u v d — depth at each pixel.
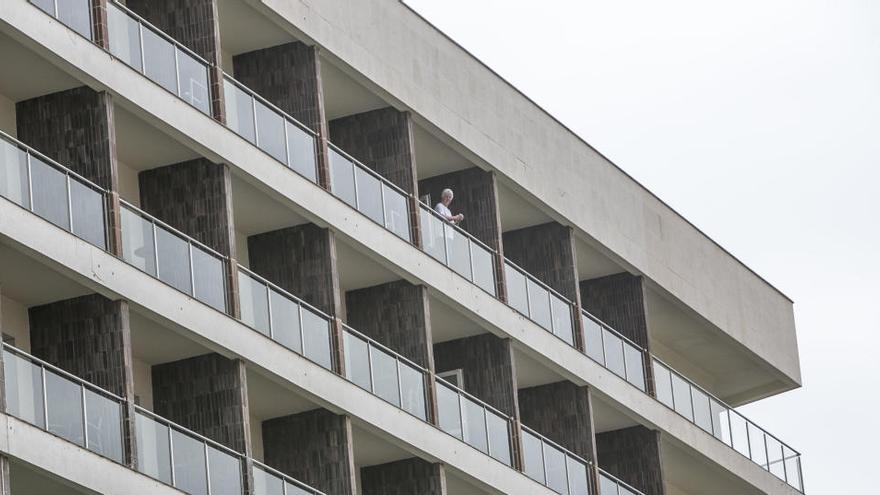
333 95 75.00
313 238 70.69
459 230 76.88
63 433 58.12
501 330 77.50
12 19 59.56
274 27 71.12
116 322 61.44
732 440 91.12
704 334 93.25
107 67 62.41
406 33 76.25
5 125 62.72
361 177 72.88
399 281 74.50
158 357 65.69
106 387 61.19
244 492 64.25
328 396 68.56
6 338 62.00
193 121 65.44
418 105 76.06
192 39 67.38
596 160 85.75
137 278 62.00
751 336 94.94
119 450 59.72
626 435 86.31
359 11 74.12
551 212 82.62
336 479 69.19
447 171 79.94
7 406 56.75
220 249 66.12
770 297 97.69
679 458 89.06
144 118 63.88
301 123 71.19
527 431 77.75
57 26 60.91
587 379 81.62
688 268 90.75
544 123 82.94
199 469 62.62
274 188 68.19
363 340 71.12
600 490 80.75
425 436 72.44
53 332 61.91
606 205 85.69
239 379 65.38
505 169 79.94
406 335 74.12
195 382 65.81
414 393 72.81
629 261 86.56
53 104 62.69
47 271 60.25
